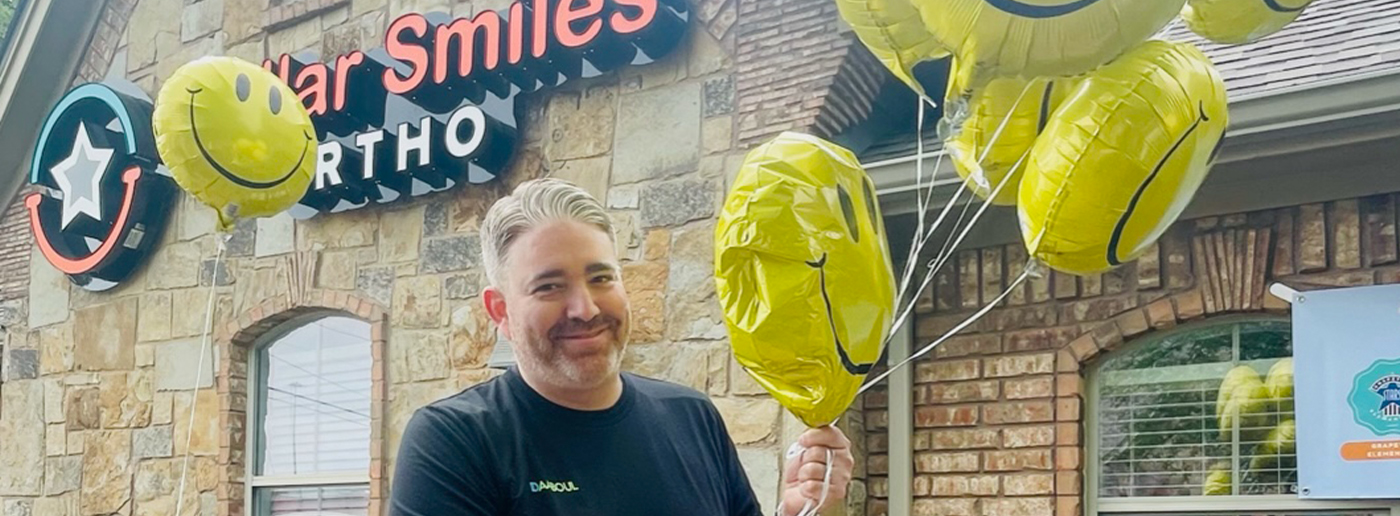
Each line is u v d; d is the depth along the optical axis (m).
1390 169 3.49
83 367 6.00
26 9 6.36
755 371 2.05
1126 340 3.89
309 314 5.44
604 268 1.93
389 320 5.10
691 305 4.39
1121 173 2.02
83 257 5.91
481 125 4.85
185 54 6.03
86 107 6.01
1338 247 3.58
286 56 5.48
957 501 4.06
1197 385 3.84
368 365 5.32
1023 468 3.96
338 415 5.38
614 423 2.00
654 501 1.97
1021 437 3.98
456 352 4.89
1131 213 2.07
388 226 5.17
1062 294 3.99
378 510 4.95
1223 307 3.72
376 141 5.11
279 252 5.45
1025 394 4.00
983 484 4.02
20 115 6.47
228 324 5.54
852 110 4.42
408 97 5.02
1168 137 2.02
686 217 4.47
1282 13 2.27
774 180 1.99
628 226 4.59
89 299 6.05
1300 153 3.42
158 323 5.78
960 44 1.98
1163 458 3.86
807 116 4.28
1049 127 2.12
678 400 2.17
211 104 3.92
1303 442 3.58
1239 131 3.37
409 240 5.10
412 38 5.07
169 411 5.67
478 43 4.92
